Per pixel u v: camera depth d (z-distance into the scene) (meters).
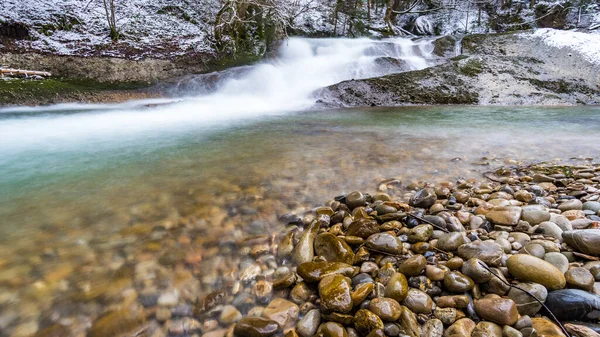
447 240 1.86
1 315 1.37
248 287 1.61
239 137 4.65
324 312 1.40
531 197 2.51
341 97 8.25
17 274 1.60
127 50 10.73
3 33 9.28
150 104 7.28
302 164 3.37
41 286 1.53
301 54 12.95
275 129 5.26
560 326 1.31
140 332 1.33
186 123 5.76
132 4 13.34
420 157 3.65
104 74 8.75
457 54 11.80
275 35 13.50
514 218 2.12
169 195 2.54
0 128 5.03
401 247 1.86
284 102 8.12
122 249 1.83
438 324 1.36
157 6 13.72
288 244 1.92
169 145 4.16
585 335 1.26
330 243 1.86
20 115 5.97
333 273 1.61
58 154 3.70
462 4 20.64
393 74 9.15
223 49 12.16
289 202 2.50
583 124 5.61
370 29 17.92
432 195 2.46
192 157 3.61
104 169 3.17
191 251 1.84
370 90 8.45
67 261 1.71
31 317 1.37
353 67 10.63
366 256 1.81
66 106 6.81
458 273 1.59
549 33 11.04
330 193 2.69
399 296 1.46
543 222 2.06
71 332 1.31
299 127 5.45
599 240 1.69
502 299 1.41
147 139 4.50
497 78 9.07
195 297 1.52
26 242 1.87
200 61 10.88
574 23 17.94
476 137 4.64
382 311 1.35
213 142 4.34
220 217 2.22
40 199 2.44
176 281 1.61
